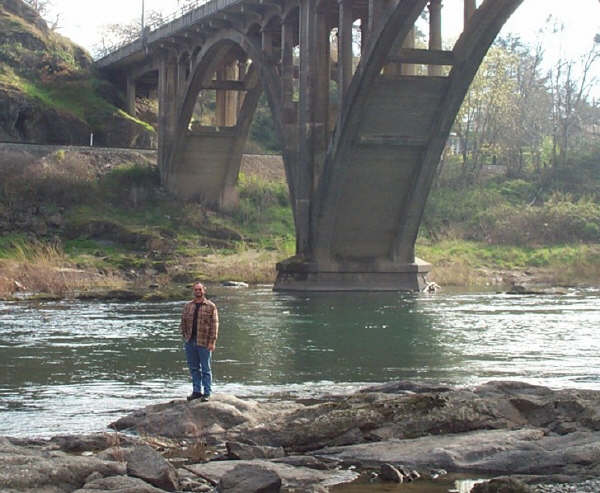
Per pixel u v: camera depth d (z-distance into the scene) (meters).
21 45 83.88
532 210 72.00
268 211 72.12
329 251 46.50
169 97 69.56
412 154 44.22
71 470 11.38
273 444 14.06
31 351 24.78
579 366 22.17
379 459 13.07
